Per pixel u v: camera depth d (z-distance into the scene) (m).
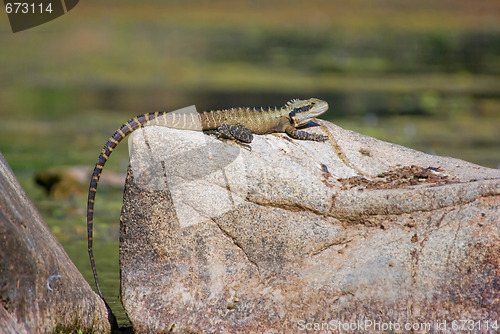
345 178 27.39
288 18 152.25
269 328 24.86
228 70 111.44
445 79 105.25
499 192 25.36
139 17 147.88
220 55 121.94
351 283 24.89
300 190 26.00
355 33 138.25
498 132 73.25
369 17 152.25
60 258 24.80
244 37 136.38
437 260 24.80
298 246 25.70
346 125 75.00
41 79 105.75
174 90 95.75
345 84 101.00
